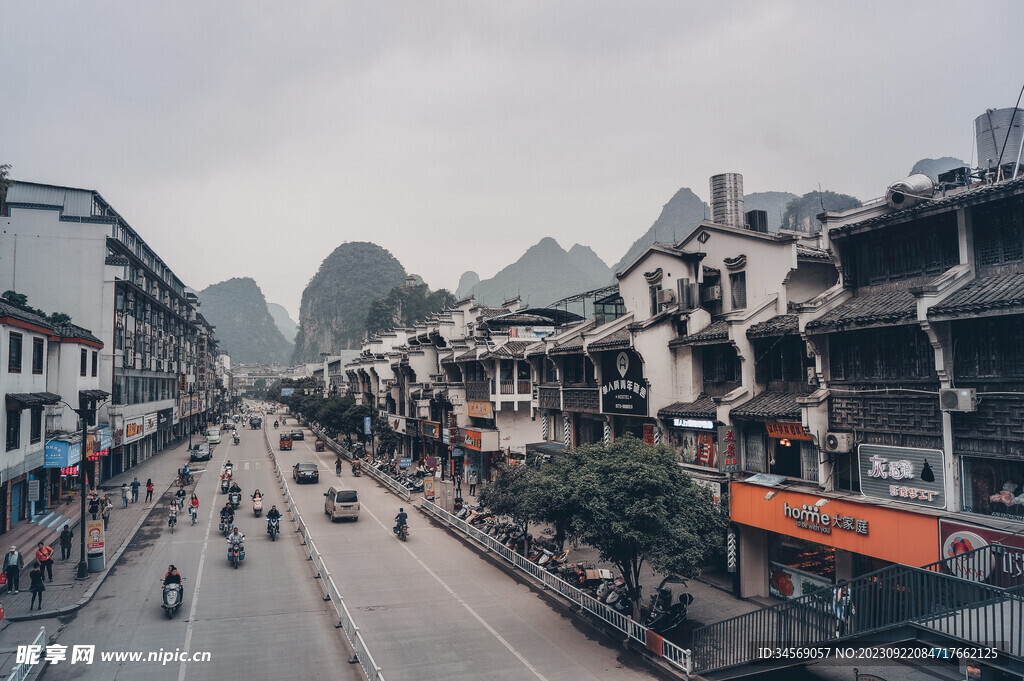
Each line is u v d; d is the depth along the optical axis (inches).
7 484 1100.5
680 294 1017.5
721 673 596.7
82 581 904.3
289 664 639.8
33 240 1892.2
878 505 631.8
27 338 1171.3
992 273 593.3
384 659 659.4
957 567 546.0
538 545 1046.4
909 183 681.6
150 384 2470.5
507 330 1791.3
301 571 985.5
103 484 1825.8
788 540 819.4
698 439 917.8
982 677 424.8
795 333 770.8
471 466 1835.6
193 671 621.0
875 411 663.8
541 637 725.9
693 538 655.1
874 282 719.1
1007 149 880.3
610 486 687.1
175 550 1116.5
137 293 2139.5
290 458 2534.5
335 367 4842.5
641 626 677.3
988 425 559.8
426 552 1114.7
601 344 1097.4
